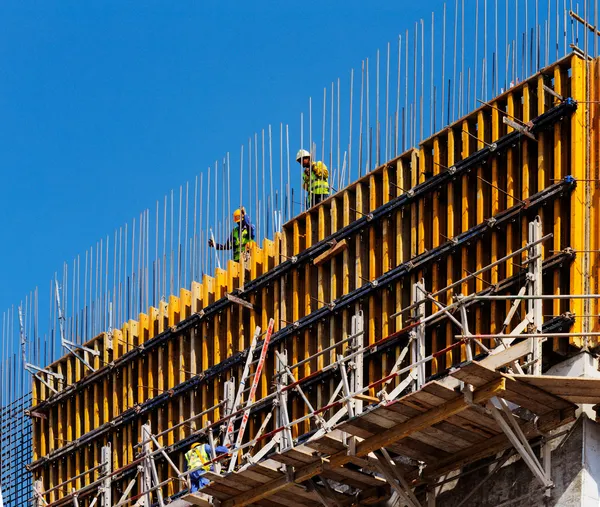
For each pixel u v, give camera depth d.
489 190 47.16
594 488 42.12
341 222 51.38
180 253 57.31
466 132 47.75
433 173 48.84
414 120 50.56
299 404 50.81
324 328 50.69
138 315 58.00
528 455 42.44
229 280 54.41
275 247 53.38
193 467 49.91
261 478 46.56
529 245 43.03
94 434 57.50
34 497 56.41
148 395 56.47
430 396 41.75
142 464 52.47
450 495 45.00
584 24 46.97
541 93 46.19
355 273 50.22
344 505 46.88
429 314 47.56
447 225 47.75
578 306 44.16
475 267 46.81
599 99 45.78
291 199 54.16
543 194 45.34
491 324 45.66
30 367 60.34
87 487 54.00
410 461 46.31
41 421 60.53
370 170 51.31
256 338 51.47
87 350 58.72
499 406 42.34
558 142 45.56
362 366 46.75
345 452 44.50
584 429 42.41
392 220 49.62
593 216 44.88
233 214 56.59
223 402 50.91
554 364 44.19
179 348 55.56
